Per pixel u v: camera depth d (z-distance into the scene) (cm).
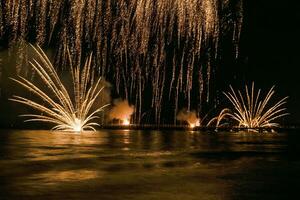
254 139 3853
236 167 1834
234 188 1356
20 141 3003
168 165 1858
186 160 2056
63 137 3509
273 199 1220
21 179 1452
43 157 2064
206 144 3106
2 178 1472
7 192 1234
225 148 2778
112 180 1454
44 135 3719
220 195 1249
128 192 1261
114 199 1169
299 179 1536
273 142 3456
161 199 1179
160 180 1470
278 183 1455
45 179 1456
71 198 1170
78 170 1673
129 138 3594
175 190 1303
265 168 1817
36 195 1198
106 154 2242
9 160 1941
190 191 1294
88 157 2092
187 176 1568
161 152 2408
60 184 1368
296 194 1284
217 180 1496
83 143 2928
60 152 2305
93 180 1449
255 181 1489
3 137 3400
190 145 2966
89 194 1224
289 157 2247
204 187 1362
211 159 2119
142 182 1427
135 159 2053
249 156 2284
